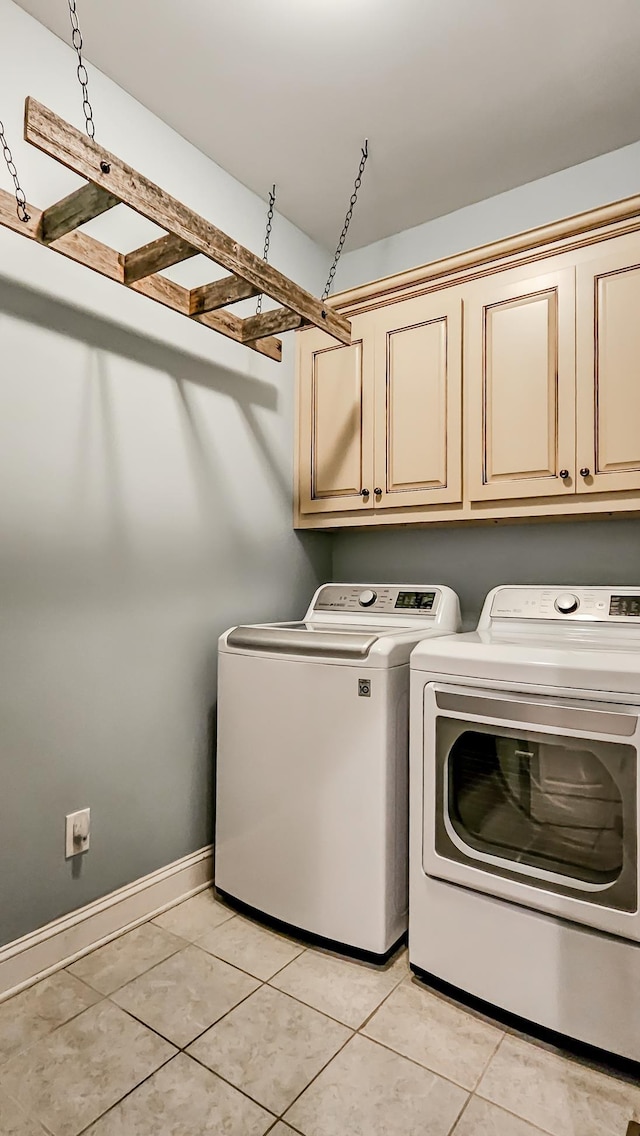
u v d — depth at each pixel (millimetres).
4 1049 1326
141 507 1880
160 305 1947
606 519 2053
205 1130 1134
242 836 1896
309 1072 1271
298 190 2299
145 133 1889
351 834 1656
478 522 2141
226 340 2199
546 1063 1304
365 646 1649
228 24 1596
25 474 1568
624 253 1744
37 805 1591
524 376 1905
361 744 1646
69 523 1673
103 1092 1216
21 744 1558
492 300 1975
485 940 1448
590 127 1966
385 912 1620
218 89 1819
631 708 1267
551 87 1800
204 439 2105
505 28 1602
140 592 1875
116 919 1773
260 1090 1225
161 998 1497
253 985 1549
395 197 2344
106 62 1729
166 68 1747
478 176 2215
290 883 1770
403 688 1703
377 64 1723
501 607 1961
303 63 1723
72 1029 1388
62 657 1655
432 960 1539
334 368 2371
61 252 1528
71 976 1582
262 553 2359
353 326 2312
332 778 1694
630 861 1255
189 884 2020
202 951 1700
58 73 1641
